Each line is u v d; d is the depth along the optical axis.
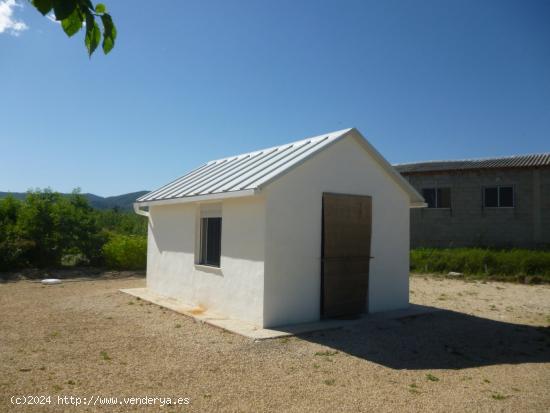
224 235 9.32
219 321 8.57
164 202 11.18
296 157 8.91
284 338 7.58
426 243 26.44
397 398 5.18
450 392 5.43
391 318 9.28
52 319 8.98
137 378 5.60
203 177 11.48
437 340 7.88
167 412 4.62
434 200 26.41
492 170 24.89
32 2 2.18
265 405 4.88
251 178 8.71
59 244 17.98
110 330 8.08
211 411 4.68
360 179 9.74
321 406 4.89
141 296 11.60
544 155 26.00
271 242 8.23
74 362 6.18
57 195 19.03
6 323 8.58
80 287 13.88
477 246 24.95
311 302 8.80
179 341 7.34
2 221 18.02
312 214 8.86
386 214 10.23
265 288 8.12
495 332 8.62
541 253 17.98
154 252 12.43
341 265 9.21
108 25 2.51
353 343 7.46
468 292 14.03
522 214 24.14
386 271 10.16
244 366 6.16
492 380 5.92
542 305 11.91
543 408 4.98
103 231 20.02
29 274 16.53
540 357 7.08
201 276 10.09
